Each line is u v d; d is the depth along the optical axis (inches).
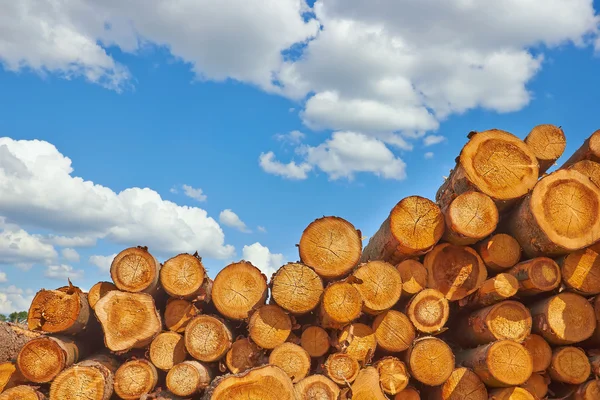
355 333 248.7
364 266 249.9
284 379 215.3
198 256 276.8
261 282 269.1
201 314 275.4
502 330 242.7
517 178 258.2
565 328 240.2
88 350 284.8
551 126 293.9
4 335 274.8
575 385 243.9
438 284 260.1
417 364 239.9
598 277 245.0
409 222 253.6
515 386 234.4
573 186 243.8
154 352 264.5
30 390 237.9
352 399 234.5
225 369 261.1
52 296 267.6
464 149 261.4
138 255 274.1
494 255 254.4
